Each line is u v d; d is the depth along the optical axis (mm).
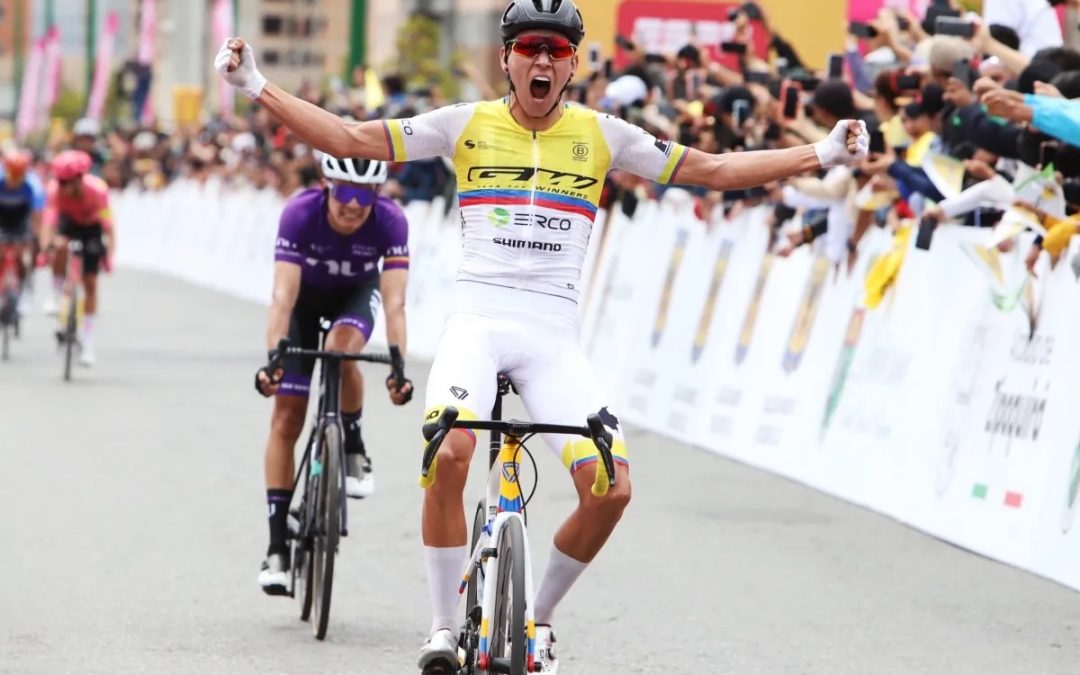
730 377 25969
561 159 11859
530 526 19469
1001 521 18281
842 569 17625
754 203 26266
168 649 13906
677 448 26328
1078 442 17172
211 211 67562
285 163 53312
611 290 31203
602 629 14938
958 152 21375
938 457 19828
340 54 183000
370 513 20328
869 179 22625
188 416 28625
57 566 16984
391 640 14414
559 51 11578
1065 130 17594
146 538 18484
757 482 23125
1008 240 18969
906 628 15109
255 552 17938
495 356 11680
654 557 18109
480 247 11883
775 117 25031
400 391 15305
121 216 86562
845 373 22547
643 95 30312
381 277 16047
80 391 31719
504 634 10711
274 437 15789
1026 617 15594
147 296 58938
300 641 14320
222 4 83812
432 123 11844
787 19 39375
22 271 39406
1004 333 19047
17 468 22766
